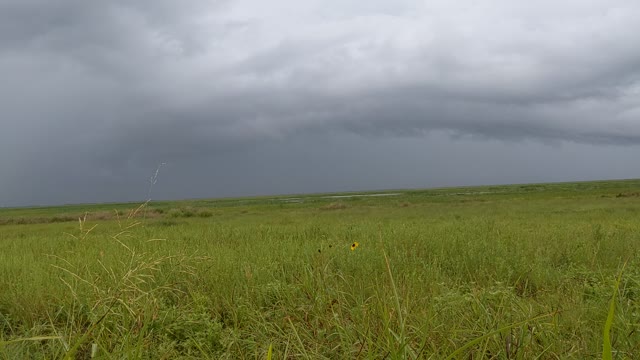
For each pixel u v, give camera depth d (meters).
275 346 2.95
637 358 2.31
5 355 2.80
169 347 3.14
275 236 10.08
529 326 2.63
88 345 3.12
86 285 4.14
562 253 6.53
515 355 2.36
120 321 3.29
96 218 23.45
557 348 2.48
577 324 2.84
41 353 3.05
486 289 3.96
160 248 6.80
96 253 6.11
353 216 20.94
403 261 5.57
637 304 3.26
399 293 3.57
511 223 12.18
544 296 4.08
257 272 5.05
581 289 4.35
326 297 3.78
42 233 15.55
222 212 29.73
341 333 2.75
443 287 4.24
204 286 4.78
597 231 7.91
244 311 3.93
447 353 2.40
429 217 18.41
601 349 2.43
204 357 3.12
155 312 3.34
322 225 13.32
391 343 2.03
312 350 2.69
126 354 2.48
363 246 6.89
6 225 24.20
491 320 2.91
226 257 6.01
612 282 4.14
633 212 17.19
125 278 3.06
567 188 65.00
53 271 5.36
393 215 21.11
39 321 3.84
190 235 10.56
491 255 5.95
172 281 4.68
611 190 48.84
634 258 6.01
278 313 3.75
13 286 4.95
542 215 16.72
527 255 6.23
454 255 6.30
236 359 3.15
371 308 2.95
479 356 2.26
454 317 3.02
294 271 5.19
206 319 3.68
